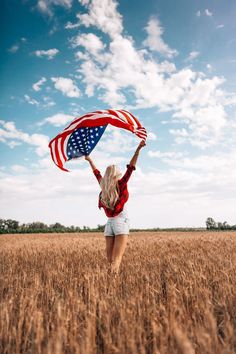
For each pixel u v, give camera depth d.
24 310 3.77
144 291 4.51
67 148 6.58
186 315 3.38
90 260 9.13
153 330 2.89
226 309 3.59
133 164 5.68
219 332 3.48
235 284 4.94
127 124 6.23
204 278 5.06
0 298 4.69
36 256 10.41
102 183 5.66
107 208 5.70
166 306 3.94
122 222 5.68
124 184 5.63
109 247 5.89
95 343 3.01
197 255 9.23
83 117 6.49
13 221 79.19
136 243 15.09
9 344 2.99
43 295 4.77
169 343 2.85
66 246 14.01
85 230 72.69
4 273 6.89
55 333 3.02
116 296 4.31
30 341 3.05
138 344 2.94
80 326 3.43
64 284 5.56
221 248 11.49
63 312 3.52
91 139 6.60
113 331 3.02
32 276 6.49
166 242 14.88
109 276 5.27
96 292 4.30
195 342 2.93
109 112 6.46
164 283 5.59
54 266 7.86
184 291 4.25
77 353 2.63
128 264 7.29
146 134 5.89
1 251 12.05
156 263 7.90
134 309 3.47
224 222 77.94
